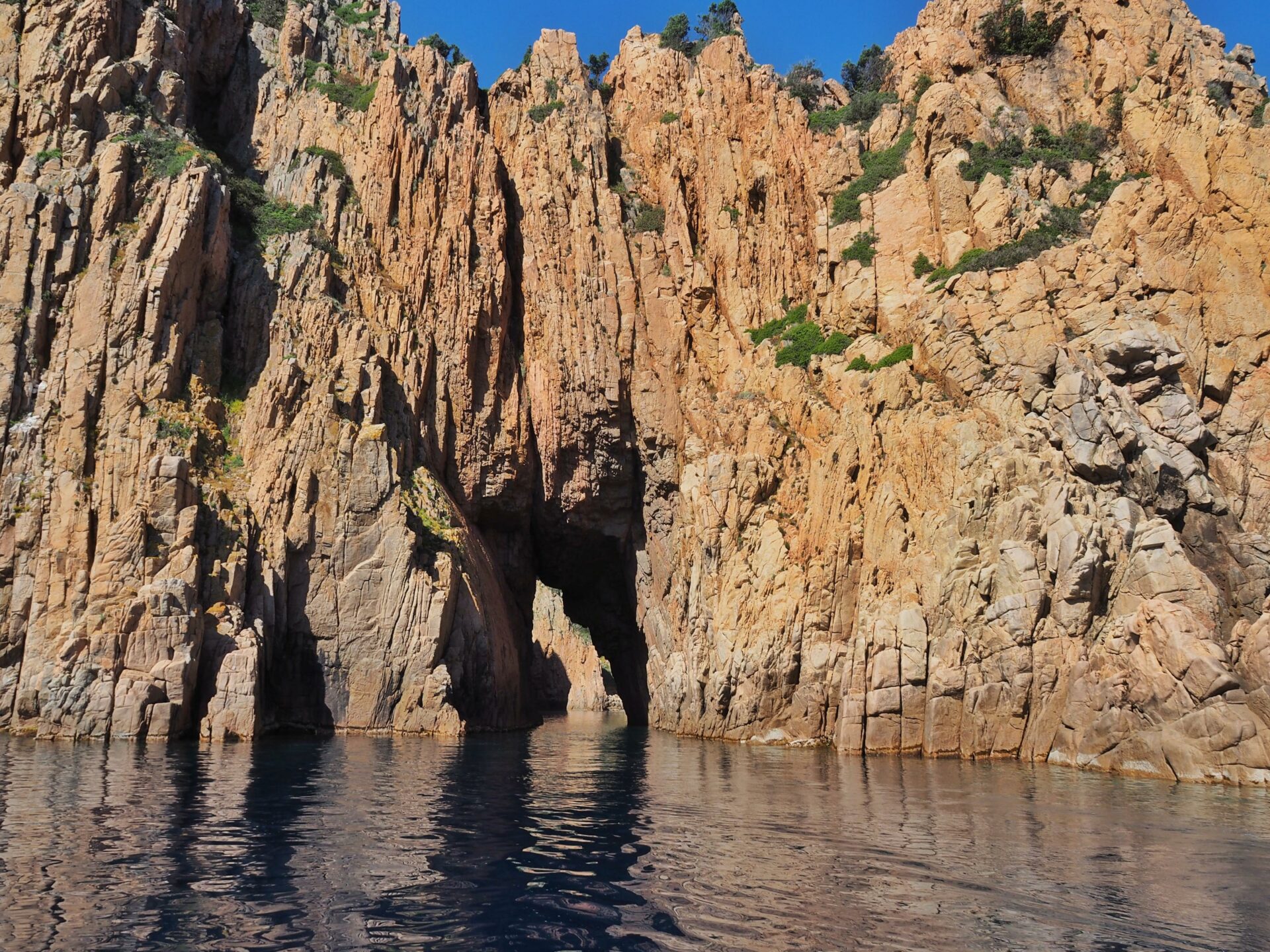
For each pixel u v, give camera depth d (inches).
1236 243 1743.4
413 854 688.4
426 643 1825.8
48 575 1608.0
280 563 1796.3
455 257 2309.3
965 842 770.2
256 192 2242.9
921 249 2089.1
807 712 1740.9
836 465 1889.8
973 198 2014.0
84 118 1943.9
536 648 4421.8
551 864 667.4
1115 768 1326.3
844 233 2210.9
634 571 2388.0
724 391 2268.7
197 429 1815.9
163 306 1836.9
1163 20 2135.8
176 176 1943.9
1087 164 2023.9
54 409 1722.4
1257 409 1658.5
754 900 578.6
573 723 2711.6
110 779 1037.8
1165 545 1427.2
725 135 2480.3
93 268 1803.6
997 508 1604.3
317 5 2596.0
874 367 1988.2
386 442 1932.8
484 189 2409.0
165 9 2271.2
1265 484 1600.6
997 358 1736.0
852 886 614.9
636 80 2751.0
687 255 2412.6
